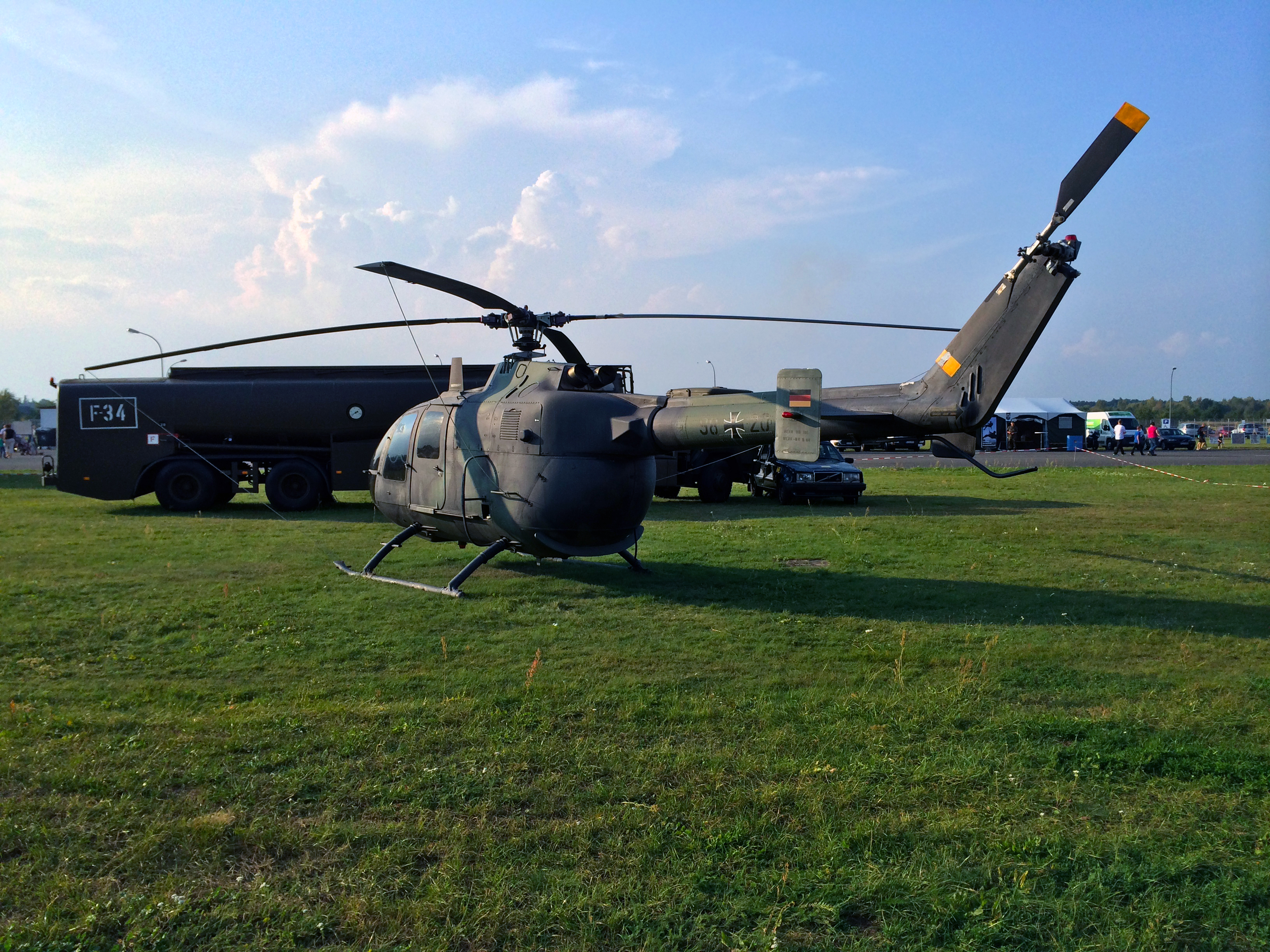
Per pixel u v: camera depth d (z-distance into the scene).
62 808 4.45
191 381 20.16
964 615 9.06
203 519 18.30
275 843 4.09
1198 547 13.66
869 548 13.52
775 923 3.51
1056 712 5.98
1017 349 8.77
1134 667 7.14
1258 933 3.48
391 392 19.84
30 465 43.53
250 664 7.26
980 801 4.62
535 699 6.22
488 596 10.01
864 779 4.85
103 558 12.73
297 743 5.32
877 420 9.63
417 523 11.81
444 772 4.89
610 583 10.77
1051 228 8.49
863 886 3.78
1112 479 28.05
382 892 3.71
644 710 5.98
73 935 3.40
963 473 31.27
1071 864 3.99
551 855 4.03
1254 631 8.33
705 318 9.81
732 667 7.14
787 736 5.48
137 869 3.89
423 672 7.00
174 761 5.02
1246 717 5.84
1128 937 3.43
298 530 16.12
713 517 17.97
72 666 7.20
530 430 9.74
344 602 9.64
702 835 4.20
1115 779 4.91
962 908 3.63
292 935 3.40
